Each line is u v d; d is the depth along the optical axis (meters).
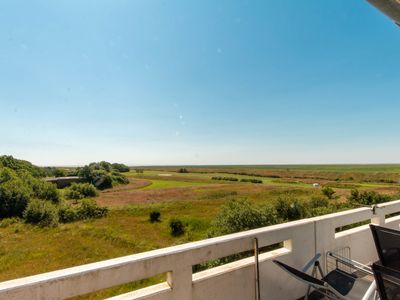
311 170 123.44
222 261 6.00
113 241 19.61
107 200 40.09
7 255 16.58
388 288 1.21
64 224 25.50
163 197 43.47
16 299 1.17
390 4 1.46
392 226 3.41
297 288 2.32
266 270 2.13
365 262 3.00
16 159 47.88
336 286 2.07
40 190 34.50
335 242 2.68
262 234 2.12
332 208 15.66
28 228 23.95
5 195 28.08
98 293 8.21
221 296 1.87
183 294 1.69
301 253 2.38
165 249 1.71
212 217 24.55
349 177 79.31
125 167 111.25
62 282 1.29
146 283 9.10
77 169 61.69
